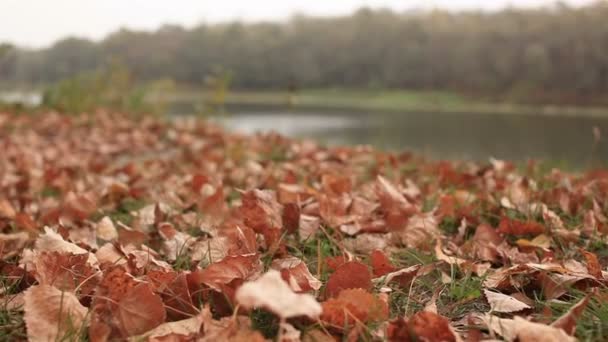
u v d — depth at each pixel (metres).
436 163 1.92
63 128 3.41
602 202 1.18
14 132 3.12
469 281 0.86
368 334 0.72
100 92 4.96
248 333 0.68
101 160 2.35
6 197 1.43
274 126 5.24
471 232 1.10
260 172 1.66
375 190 1.21
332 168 1.79
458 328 0.77
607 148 3.41
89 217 1.21
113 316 0.74
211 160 2.10
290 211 1.01
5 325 0.78
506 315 0.78
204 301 0.79
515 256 0.93
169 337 0.70
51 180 1.69
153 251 0.95
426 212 1.19
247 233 0.88
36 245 0.88
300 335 0.71
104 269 0.84
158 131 3.31
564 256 0.96
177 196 1.37
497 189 1.38
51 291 0.75
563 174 1.52
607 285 0.83
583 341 0.72
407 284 0.86
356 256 0.95
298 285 0.75
